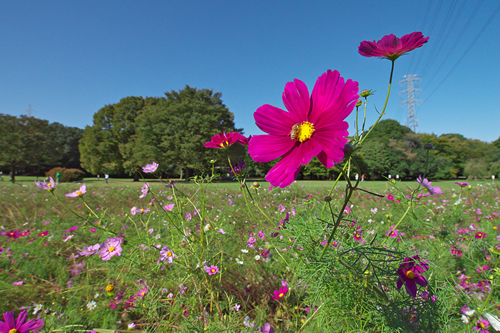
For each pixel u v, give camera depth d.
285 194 4.63
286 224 1.14
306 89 0.72
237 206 4.09
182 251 1.47
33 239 2.57
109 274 1.76
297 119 0.73
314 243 1.03
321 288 1.00
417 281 0.89
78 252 2.28
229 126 30.77
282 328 1.33
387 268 0.96
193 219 2.23
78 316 1.38
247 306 1.52
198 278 1.41
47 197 5.65
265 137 0.75
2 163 26.78
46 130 32.31
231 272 1.80
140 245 1.58
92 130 32.62
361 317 0.96
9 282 1.76
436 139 36.53
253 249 2.24
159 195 4.12
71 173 23.58
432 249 1.59
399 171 29.86
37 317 1.34
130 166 29.20
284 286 1.49
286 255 1.87
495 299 1.22
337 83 0.65
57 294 1.60
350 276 0.98
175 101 30.31
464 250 1.54
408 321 0.94
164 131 27.30
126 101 33.38
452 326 1.05
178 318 1.30
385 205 3.84
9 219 3.70
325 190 5.48
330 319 1.04
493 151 38.09
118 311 1.48
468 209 3.67
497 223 2.87
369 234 1.28
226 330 1.15
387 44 0.73
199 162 25.06
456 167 32.72
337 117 0.61
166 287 1.54
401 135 35.69
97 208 4.47
